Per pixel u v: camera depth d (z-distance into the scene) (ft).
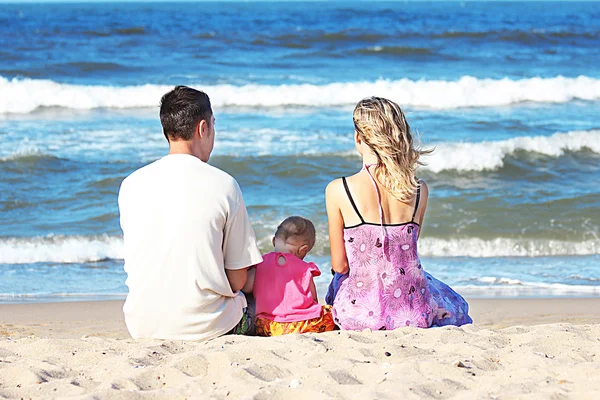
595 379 10.62
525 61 94.43
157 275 13.30
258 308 14.98
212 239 13.23
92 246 29.12
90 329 19.49
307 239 15.26
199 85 70.38
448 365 11.32
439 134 51.47
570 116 59.67
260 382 10.69
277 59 92.17
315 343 12.82
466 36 114.83
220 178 13.41
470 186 38.22
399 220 14.20
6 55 85.66
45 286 24.76
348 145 46.26
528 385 10.29
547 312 21.68
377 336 13.58
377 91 65.46
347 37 111.34
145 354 12.31
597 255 29.17
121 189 13.70
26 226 31.19
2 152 41.91
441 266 27.63
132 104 60.75
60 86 62.13
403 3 549.54
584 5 409.69
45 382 11.01
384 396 9.96
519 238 30.60
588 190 37.76
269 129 51.37
